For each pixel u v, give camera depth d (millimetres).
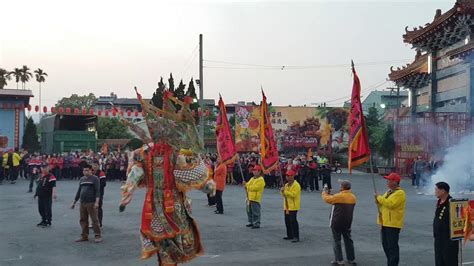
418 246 12797
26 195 24703
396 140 39312
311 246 12695
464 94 34438
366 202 23672
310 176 30984
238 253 11773
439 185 8922
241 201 23875
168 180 5828
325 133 56625
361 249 12375
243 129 53250
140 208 20188
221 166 19266
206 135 57062
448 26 35281
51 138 47406
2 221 16562
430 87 39438
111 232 14586
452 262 8820
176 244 5816
